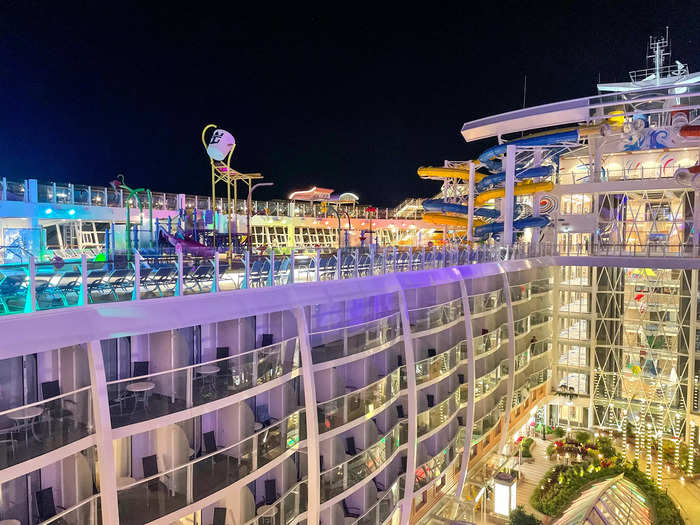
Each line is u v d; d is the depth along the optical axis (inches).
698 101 1683.1
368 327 912.3
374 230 2664.9
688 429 1465.3
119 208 1646.2
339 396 744.3
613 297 1603.1
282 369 680.4
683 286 1491.1
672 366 1521.9
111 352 592.7
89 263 507.8
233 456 645.3
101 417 449.7
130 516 527.5
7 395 508.7
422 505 1044.5
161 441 605.0
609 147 1737.2
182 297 541.0
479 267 1209.4
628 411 1579.7
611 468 1305.4
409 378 888.3
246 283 639.8
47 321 427.2
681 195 1699.1
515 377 1413.6
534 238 1841.8
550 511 1180.5
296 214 2331.4
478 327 1270.9
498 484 1173.7
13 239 1232.8
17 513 528.7
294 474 738.2
